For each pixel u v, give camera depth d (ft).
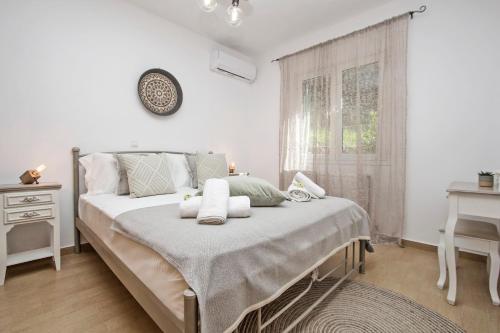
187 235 3.37
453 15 7.48
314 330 4.23
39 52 7.02
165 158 8.27
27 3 6.81
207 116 11.62
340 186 9.68
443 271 5.59
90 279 5.96
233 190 5.23
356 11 9.29
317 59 10.46
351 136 9.43
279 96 12.35
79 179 7.68
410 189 8.32
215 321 2.73
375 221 8.82
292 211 4.94
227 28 10.62
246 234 3.52
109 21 8.39
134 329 4.21
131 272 4.04
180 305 2.84
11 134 6.64
